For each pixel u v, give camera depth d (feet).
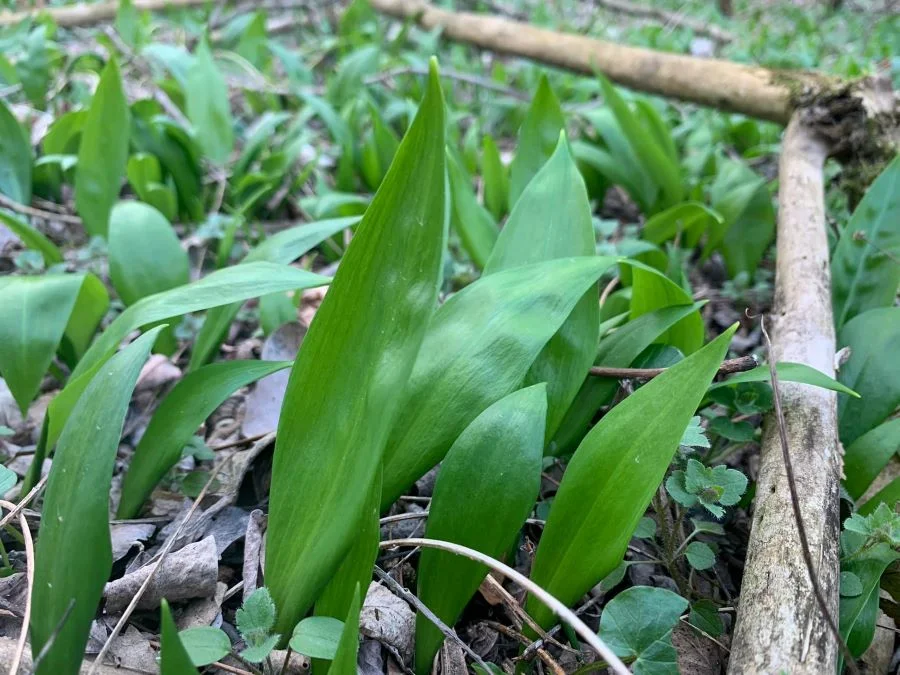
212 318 0.95
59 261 1.24
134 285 1.03
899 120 1.43
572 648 0.66
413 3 3.19
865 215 1.07
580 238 0.82
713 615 0.69
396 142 1.70
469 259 1.47
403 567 0.77
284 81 2.58
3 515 0.83
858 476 0.78
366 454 0.52
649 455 0.57
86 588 0.47
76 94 2.16
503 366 0.66
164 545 0.77
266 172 1.79
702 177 1.93
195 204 1.67
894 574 0.71
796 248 1.11
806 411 0.75
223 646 0.53
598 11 4.40
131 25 2.61
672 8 4.77
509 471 0.61
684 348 0.91
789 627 0.56
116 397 0.52
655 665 0.54
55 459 0.53
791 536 0.63
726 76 1.84
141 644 0.65
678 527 0.72
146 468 0.76
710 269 1.62
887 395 0.85
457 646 0.70
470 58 3.39
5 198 1.47
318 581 0.55
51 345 0.83
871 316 0.93
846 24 4.23
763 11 4.84
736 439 0.78
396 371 0.52
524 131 1.27
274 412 1.01
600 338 0.92
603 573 0.59
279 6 3.57
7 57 2.22
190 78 1.70
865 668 0.71
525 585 0.53
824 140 1.47
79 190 1.36
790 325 0.94
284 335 1.08
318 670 0.58
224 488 0.88
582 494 0.60
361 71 2.32
